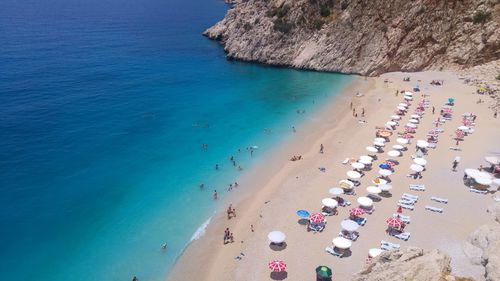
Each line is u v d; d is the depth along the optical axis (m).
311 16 106.75
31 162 56.00
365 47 99.56
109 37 145.75
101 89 88.12
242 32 117.12
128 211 45.91
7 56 111.56
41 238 41.25
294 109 77.69
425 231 38.78
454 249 34.00
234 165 56.09
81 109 76.31
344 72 101.62
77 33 150.62
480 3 89.06
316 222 39.91
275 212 44.06
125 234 42.00
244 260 37.09
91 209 46.16
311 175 51.81
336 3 104.44
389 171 48.28
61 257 38.75
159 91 88.50
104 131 67.06
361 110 74.94
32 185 50.50
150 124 70.56
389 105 76.50
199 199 48.06
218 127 69.44
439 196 44.94
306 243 38.59
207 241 40.44
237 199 47.78
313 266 35.56
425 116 69.31
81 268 37.41
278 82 95.94
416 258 23.81
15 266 37.50
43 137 63.78
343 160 55.62
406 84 87.81
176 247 39.91
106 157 58.41
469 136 60.75
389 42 96.81
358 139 62.19
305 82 95.50
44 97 81.31
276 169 54.41
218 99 84.06
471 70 89.81
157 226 43.19
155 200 48.06
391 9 96.38
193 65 111.50
